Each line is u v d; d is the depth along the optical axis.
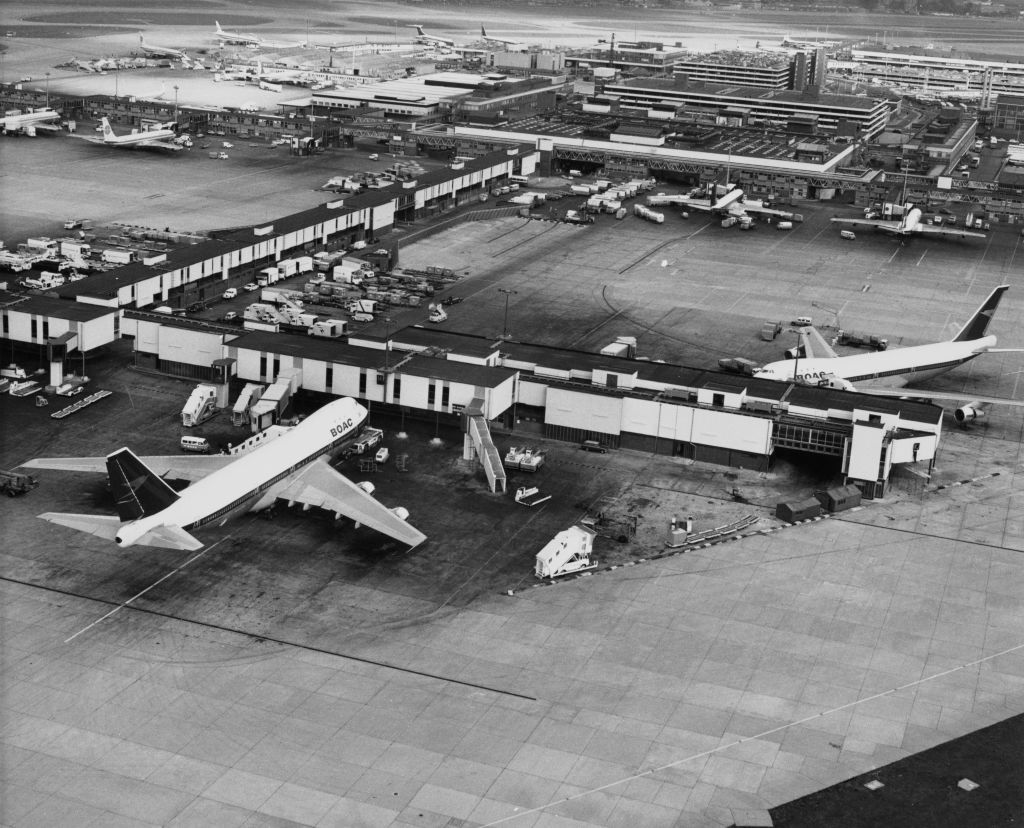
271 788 86.88
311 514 129.75
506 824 84.19
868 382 171.12
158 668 100.75
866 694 100.94
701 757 92.12
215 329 168.62
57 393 159.75
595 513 133.75
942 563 124.56
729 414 146.50
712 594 116.50
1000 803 87.88
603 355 169.88
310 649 104.50
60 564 116.75
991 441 160.50
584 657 105.00
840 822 85.19
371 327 195.38
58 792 85.56
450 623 109.62
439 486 138.88
